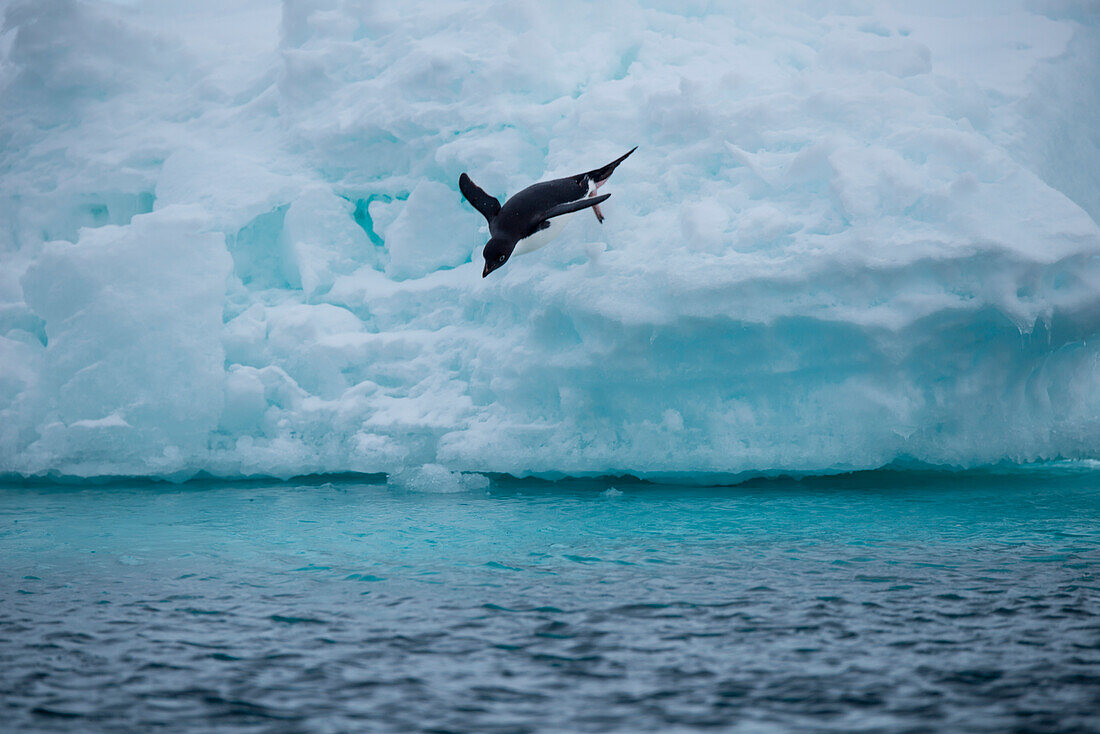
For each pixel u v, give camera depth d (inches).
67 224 1531.7
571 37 1416.1
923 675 475.2
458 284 1327.5
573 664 497.7
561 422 1150.3
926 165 1102.4
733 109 1190.3
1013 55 1477.6
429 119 1363.2
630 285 1085.1
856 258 1023.0
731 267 1046.4
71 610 603.5
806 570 688.4
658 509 971.9
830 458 1089.4
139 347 1238.9
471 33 1418.6
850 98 1172.5
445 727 419.5
